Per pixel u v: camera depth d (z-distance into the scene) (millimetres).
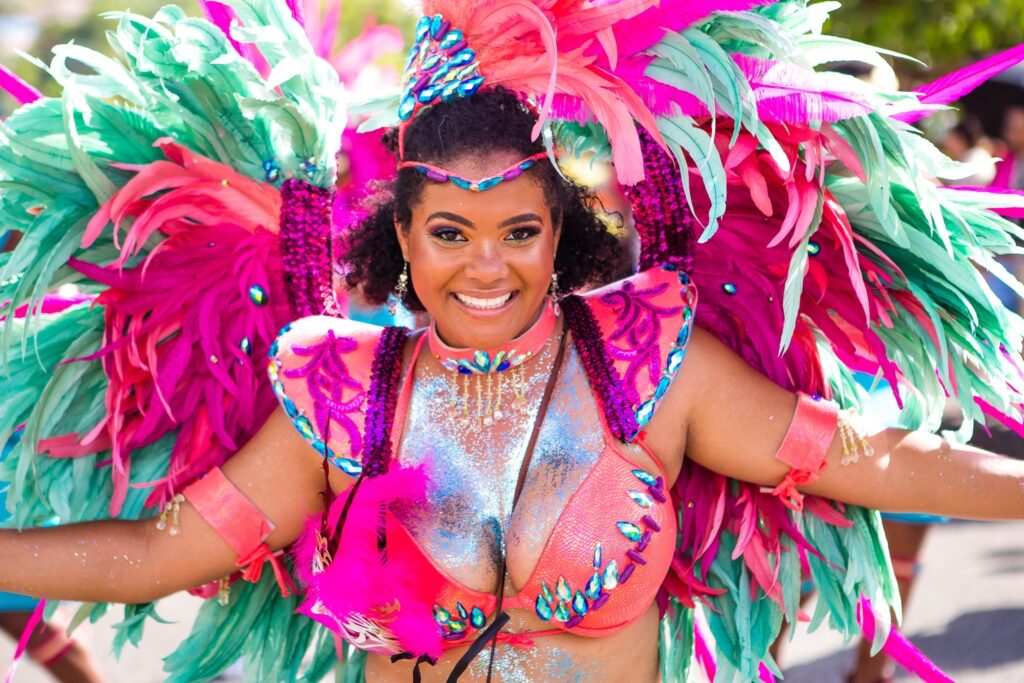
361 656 2367
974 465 2033
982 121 5637
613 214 2182
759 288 2246
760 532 2275
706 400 2041
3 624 3357
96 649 4480
